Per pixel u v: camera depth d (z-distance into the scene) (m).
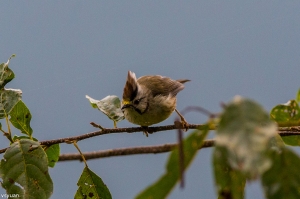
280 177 4.36
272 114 6.29
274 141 5.40
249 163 3.74
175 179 4.79
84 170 6.30
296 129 6.27
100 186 6.31
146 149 6.25
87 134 6.30
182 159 4.64
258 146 3.80
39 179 6.23
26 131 6.32
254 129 3.88
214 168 4.08
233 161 3.85
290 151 4.38
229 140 3.88
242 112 3.96
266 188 4.36
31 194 6.23
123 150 6.26
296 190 4.32
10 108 6.28
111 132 6.32
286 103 6.29
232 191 4.66
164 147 6.24
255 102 4.01
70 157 6.32
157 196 4.78
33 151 6.24
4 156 6.24
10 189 6.23
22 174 6.23
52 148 6.32
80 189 6.31
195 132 4.79
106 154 6.27
